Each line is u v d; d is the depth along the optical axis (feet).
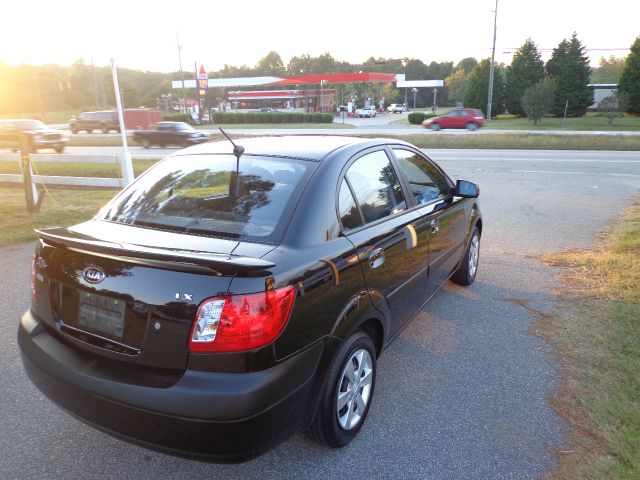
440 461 8.77
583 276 18.43
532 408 10.34
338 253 8.45
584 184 42.68
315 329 7.72
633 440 9.16
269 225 8.14
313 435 8.61
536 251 22.09
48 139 79.10
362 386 9.41
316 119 170.91
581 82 173.99
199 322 6.67
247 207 8.61
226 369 6.70
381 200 10.69
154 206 9.19
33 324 8.69
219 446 6.72
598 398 10.54
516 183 43.24
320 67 451.53
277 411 7.04
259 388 6.73
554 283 17.80
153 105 380.37
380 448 9.10
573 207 32.55
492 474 8.45
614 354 12.44
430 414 10.14
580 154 68.90
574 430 9.57
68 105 348.79
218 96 288.92
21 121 79.97
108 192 35.53
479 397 10.75
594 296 16.31
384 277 9.91
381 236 9.88
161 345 6.94
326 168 9.25
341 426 8.79
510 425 9.77
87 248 7.40
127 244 7.85
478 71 189.78
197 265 6.63
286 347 7.16
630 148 74.23
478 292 16.97
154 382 6.92
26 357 8.27
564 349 12.79
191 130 92.99
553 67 183.11
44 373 7.85
